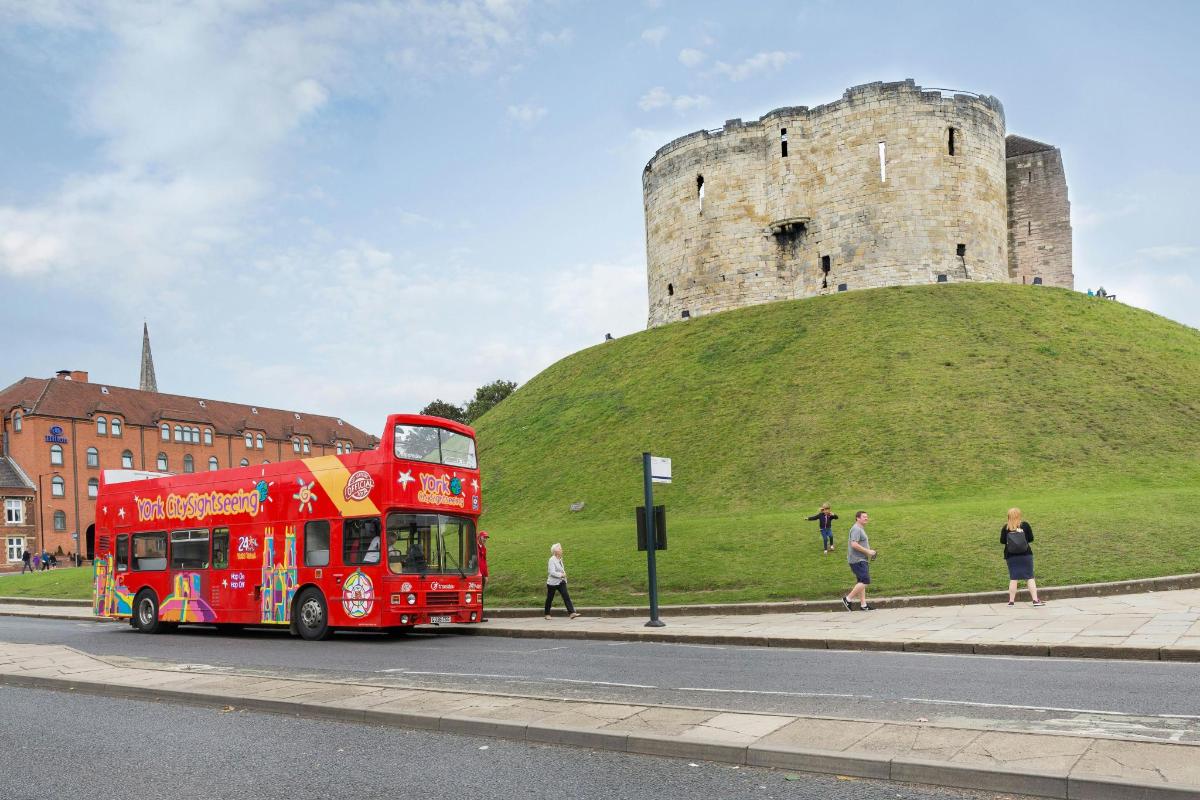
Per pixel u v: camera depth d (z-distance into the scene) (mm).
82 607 35219
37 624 27953
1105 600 18594
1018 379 45781
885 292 57688
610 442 49438
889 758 7117
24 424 83312
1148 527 23891
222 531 22531
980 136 61156
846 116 61031
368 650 17281
